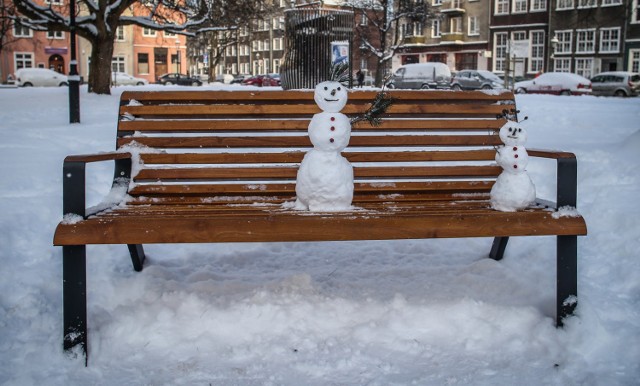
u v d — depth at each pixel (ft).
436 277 12.35
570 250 9.81
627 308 10.79
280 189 11.75
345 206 10.22
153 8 70.95
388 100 10.77
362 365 9.16
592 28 166.91
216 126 12.19
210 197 11.68
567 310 9.86
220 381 8.75
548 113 46.16
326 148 10.05
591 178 19.35
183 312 10.53
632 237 13.61
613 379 8.61
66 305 9.18
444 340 9.90
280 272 12.76
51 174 19.20
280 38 239.91
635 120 41.78
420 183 12.00
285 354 9.48
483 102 12.94
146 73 221.25
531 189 10.25
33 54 194.80
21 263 12.69
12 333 10.01
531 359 9.31
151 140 11.99
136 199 11.44
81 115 42.45
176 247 14.46
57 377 8.75
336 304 10.81
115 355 9.48
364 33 123.24
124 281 11.70
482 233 9.41
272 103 12.50
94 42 63.93
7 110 44.27
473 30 196.65
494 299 11.18
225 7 68.69
